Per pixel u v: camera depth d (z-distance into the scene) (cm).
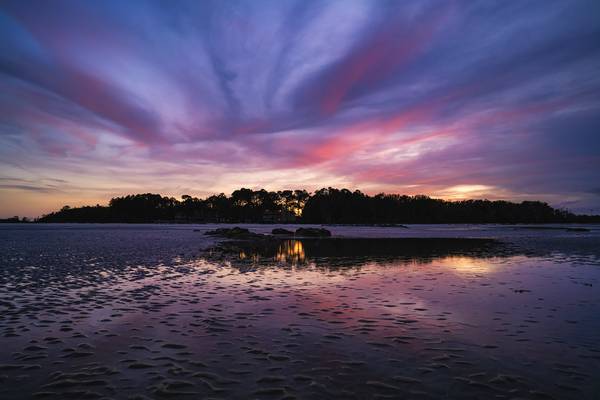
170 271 1555
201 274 1482
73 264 1742
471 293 1137
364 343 709
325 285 1259
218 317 875
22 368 589
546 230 7612
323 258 2084
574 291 1170
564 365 610
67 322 828
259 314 902
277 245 3125
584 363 618
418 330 786
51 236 4253
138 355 645
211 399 495
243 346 691
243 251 2505
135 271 1544
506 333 769
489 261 1953
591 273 1538
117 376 562
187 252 2383
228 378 558
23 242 3191
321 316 887
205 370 586
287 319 861
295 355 650
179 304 995
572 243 3400
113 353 653
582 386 538
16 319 847
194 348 680
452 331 780
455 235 5225
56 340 716
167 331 773
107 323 824
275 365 606
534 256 2214
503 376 568
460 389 527
